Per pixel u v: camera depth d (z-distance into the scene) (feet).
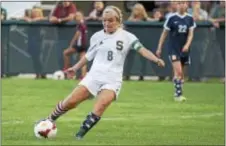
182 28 123.95
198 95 131.23
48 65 161.68
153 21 159.63
